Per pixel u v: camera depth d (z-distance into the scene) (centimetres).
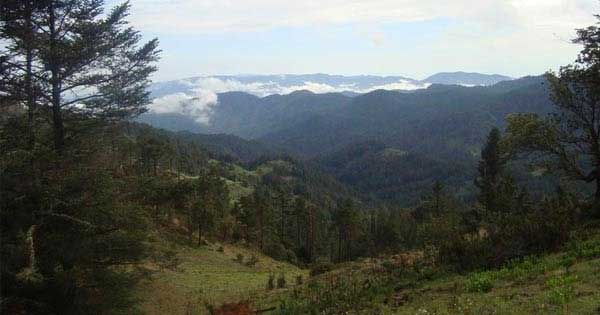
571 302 884
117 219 1845
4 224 1616
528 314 877
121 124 2153
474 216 2438
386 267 1947
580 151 2394
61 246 1706
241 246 7106
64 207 1745
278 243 7775
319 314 1448
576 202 2148
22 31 1748
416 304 1223
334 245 8900
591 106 2305
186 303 2547
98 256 1862
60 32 1898
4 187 1594
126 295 1975
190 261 4678
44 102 1809
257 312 1811
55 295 1692
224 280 3631
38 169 1675
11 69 1792
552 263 1284
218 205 6594
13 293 1625
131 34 2094
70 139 1894
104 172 1836
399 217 8288
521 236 1584
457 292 1245
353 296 1509
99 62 2014
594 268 1121
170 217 5075
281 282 2612
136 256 1973
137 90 2141
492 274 1316
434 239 2028
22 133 1738
